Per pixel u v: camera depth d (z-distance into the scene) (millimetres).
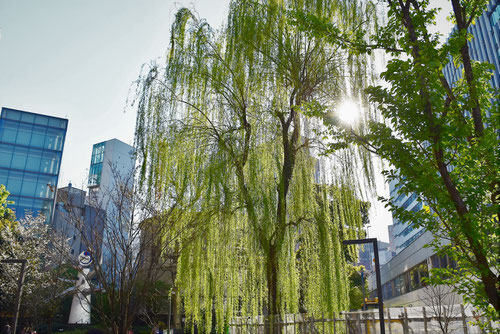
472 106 7129
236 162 13094
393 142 7250
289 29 14328
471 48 42062
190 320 13070
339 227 13656
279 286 12609
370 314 15336
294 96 14195
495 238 7277
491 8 38406
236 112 13859
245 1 14625
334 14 14422
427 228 7766
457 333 14250
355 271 36156
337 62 14367
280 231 12523
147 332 31969
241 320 13352
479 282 7988
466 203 6984
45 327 35250
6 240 30906
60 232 26547
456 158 7605
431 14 8133
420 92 7137
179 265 13344
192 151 13586
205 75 14070
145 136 13578
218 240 13141
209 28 14742
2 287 30031
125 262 12000
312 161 14070
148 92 14047
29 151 54906
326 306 12352
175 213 13219
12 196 52125
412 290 31859
